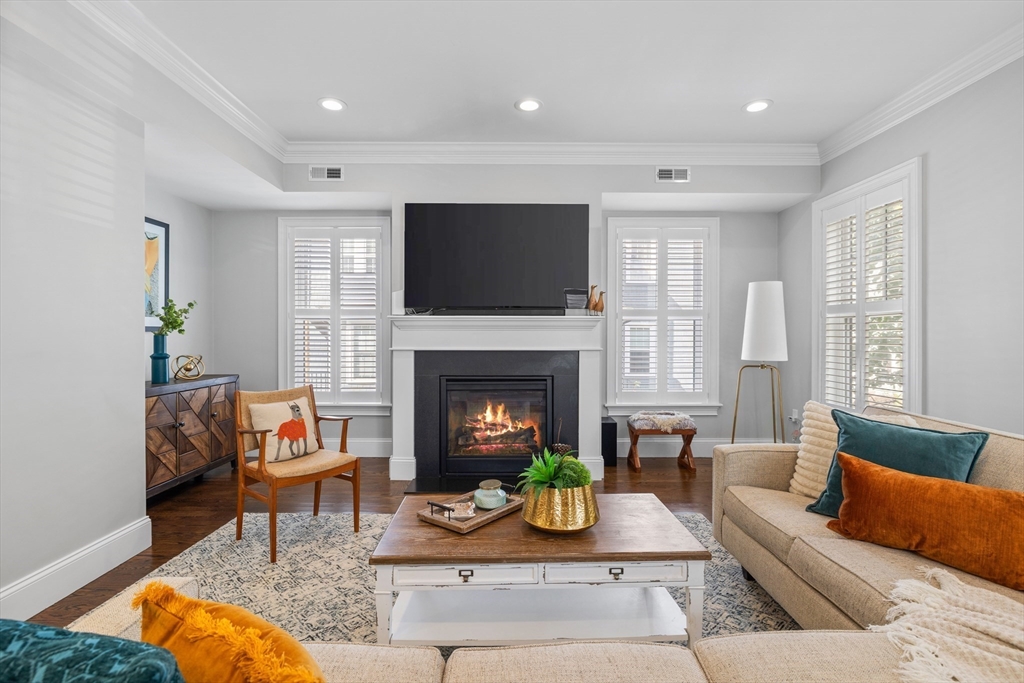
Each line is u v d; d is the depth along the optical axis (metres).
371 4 2.24
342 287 4.62
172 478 3.34
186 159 3.23
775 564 1.92
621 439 4.69
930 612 1.24
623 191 4.02
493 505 2.02
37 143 2.08
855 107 3.27
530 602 1.87
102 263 2.40
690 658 1.10
